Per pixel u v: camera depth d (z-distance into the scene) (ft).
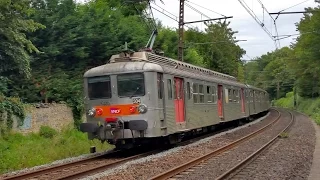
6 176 39.47
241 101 108.68
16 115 63.46
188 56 145.79
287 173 37.40
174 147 59.52
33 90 78.95
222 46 196.85
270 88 362.12
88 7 103.35
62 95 78.48
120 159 48.62
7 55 69.05
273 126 100.12
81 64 91.71
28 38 84.89
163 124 53.26
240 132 84.89
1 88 72.33
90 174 38.75
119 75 52.21
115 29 102.42
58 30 88.02
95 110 53.11
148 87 51.08
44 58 87.10
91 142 66.90
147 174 37.37
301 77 186.09
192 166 41.78
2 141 56.80
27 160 48.91
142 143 55.72
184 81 61.62
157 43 131.23
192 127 64.23
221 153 52.21
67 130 73.56
